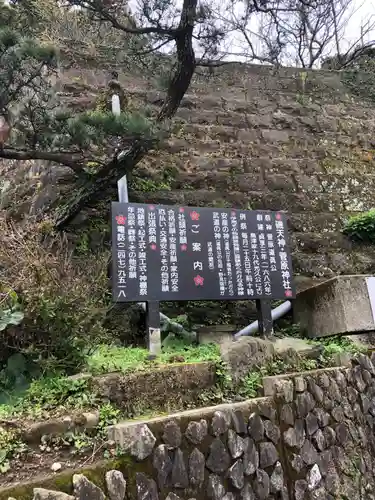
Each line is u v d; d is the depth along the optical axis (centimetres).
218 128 755
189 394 351
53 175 620
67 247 507
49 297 350
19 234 394
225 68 818
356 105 885
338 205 751
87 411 298
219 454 298
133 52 604
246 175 723
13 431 266
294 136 801
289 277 537
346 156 815
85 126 465
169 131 493
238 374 382
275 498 321
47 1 565
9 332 342
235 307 606
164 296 469
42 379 331
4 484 232
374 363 496
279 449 341
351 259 697
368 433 443
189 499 273
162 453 271
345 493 374
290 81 860
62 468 250
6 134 495
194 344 520
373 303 511
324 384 412
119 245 468
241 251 522
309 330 552
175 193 664
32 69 467
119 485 247
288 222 702
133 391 327
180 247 494
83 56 722
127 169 548
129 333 513
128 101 674
